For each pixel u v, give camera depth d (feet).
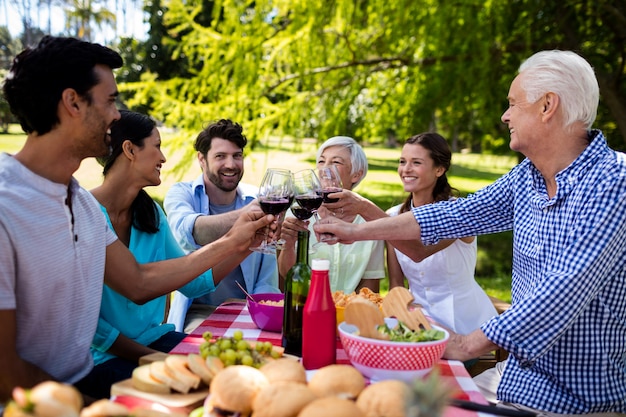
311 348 4.61
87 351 5.36
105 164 6.81
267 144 25.30
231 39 23.63
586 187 5.23
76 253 5.00
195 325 7.94
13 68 4.73
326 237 6.42
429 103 24.27
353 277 8.64
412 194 9.21
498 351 8.06
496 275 21.79
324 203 7.03
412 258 7.63
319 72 24.94
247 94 24.38
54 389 2.76
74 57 4.75
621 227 5.05
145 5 42.93
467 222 6.33
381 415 3.27
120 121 6.67
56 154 4.88
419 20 23.08
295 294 5.24
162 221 7.44
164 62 42.65
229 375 3.67
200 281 7.12
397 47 25.05
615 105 20.89
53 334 4.97
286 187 6.04
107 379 5.68
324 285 4.63
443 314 8.36
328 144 9.11
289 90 25.79
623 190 5.05
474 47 21.97
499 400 5.66
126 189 6.84
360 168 9.18
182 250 7.74
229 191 8.99
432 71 24.16
